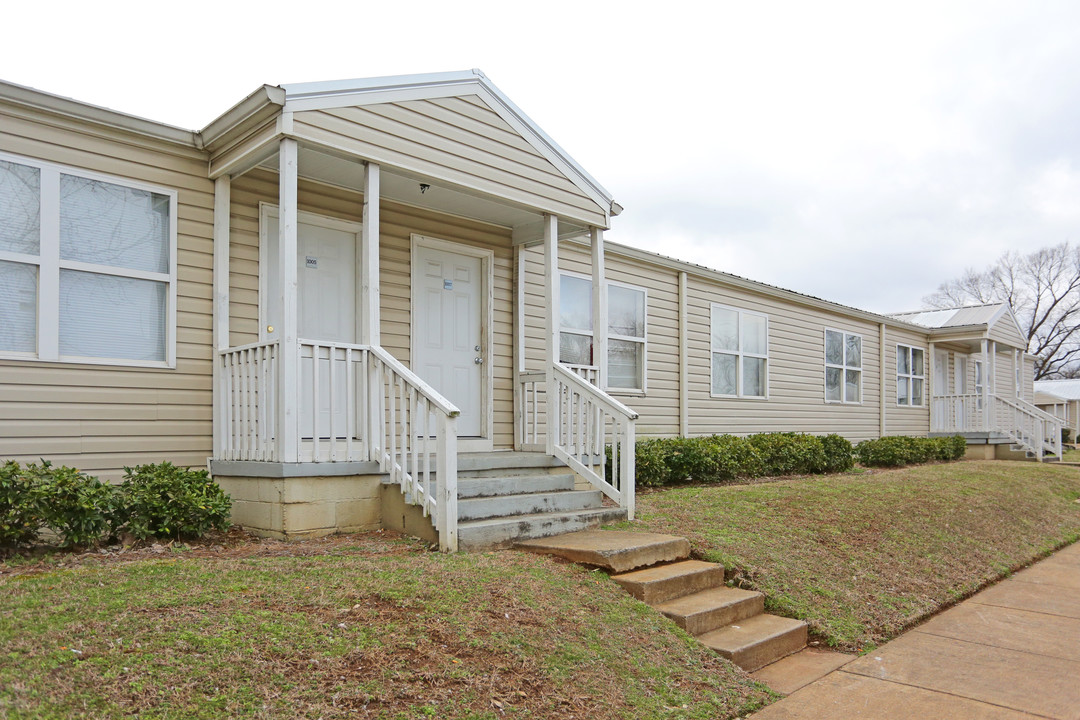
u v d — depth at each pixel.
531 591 4.20
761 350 13.90
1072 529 9.14
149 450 5.87
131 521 4.95
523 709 3.00
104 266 5.70
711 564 5.30
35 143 5.43
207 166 6.27
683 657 3.90
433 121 6.39
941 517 7.98
